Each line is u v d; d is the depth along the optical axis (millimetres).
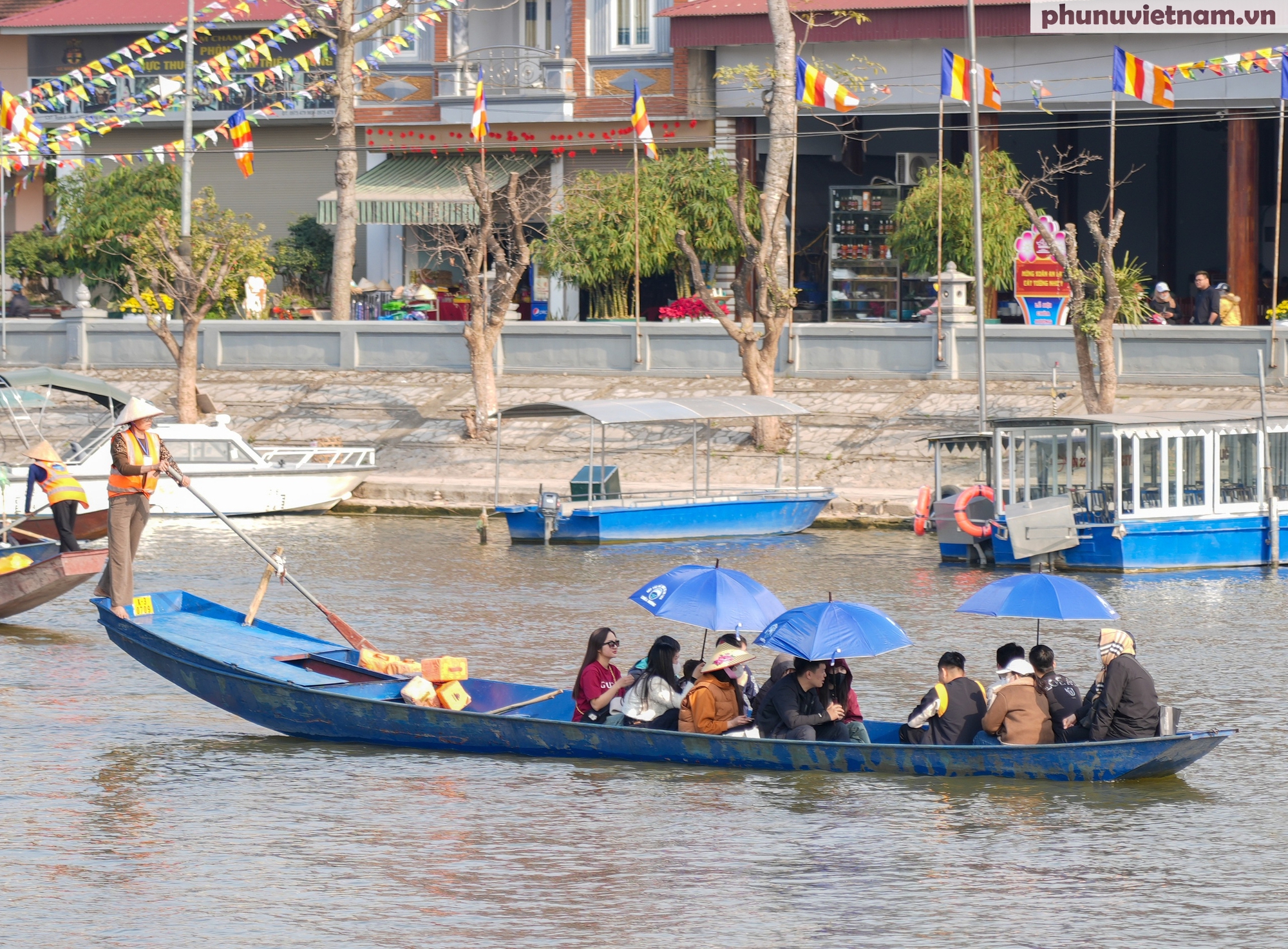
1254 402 118812
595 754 51000
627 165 162250
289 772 50344
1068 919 37219
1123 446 93688
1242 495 96125
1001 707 49625
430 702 54125
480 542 105938
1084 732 49562
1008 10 143750
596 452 125812
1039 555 93875
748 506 107875
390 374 143750
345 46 146500
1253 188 142625
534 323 141750
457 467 126562
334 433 134000
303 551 101312
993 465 97562
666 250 150000
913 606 81250
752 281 151500
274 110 157750
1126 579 90750
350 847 42656
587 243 149500
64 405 141375
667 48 159500
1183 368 123875
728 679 51656
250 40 140000
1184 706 59250
